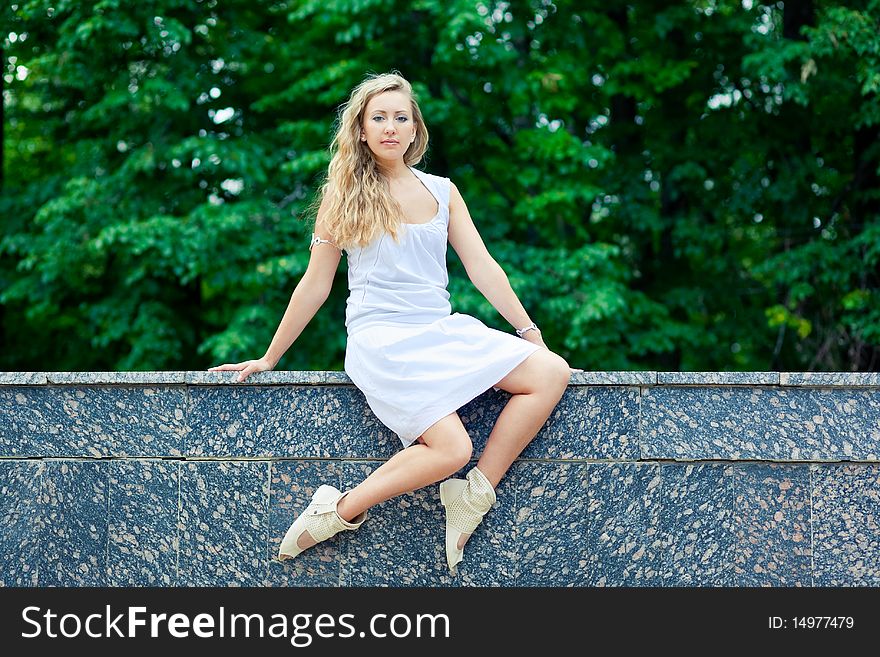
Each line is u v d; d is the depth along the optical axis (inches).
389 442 128.6
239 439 130.2
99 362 430.9
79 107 399.5
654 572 127.7
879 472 127.0
